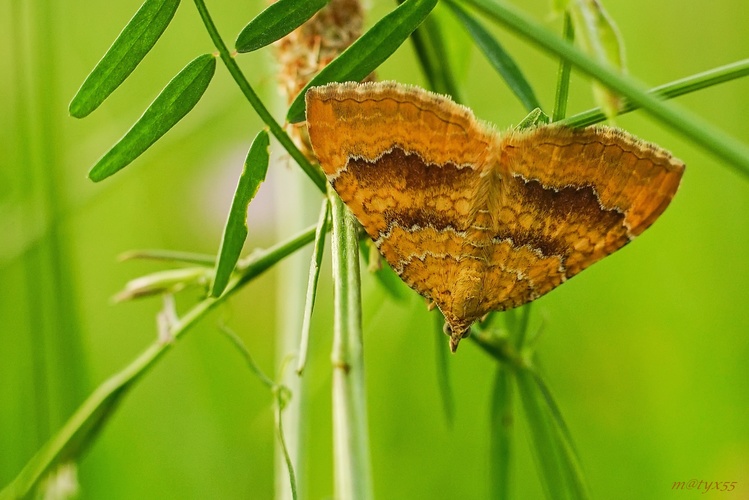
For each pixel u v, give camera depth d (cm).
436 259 15
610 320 20
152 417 19
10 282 18
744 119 21
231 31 23
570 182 15
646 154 14
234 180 22
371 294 17
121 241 21
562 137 14
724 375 19
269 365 20
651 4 22
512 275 15
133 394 19
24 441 18
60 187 17
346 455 14
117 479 18
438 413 19
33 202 17
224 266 14
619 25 22
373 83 14
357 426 14
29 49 17
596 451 19
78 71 23
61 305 17
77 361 17
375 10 18
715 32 21
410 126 14
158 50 23
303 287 16
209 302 15
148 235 22
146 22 14
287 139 14
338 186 14
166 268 21
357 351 14
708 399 19
